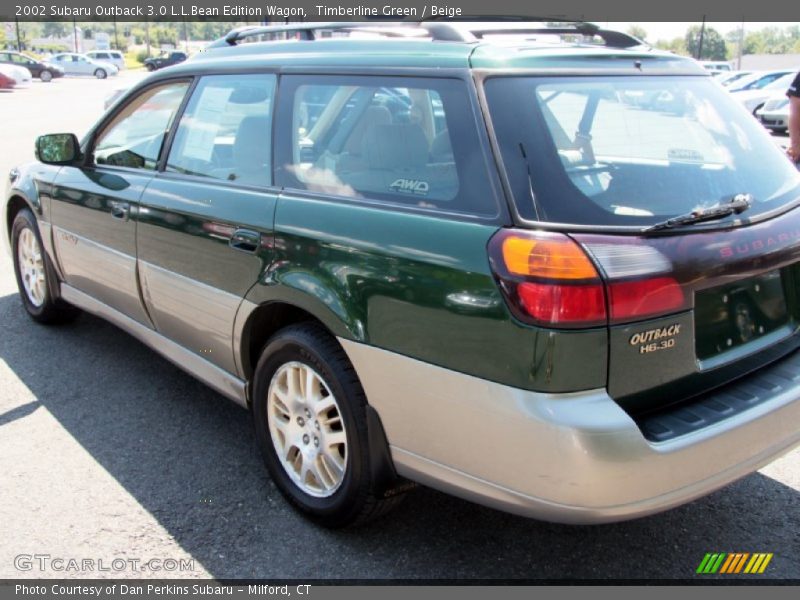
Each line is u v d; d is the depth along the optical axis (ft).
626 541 10.00
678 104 9.69
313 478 10.22
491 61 8.61
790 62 178.91
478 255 7.79
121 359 15.64
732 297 8.59
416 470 8.66
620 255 7.54
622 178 8.34
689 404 8.26
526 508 7.77
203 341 11.72
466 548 9.79
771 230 8.82
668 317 7.80
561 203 7.80
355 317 8.82
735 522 10.39
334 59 10.16
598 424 7.31
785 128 64.28
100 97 101.86
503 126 8.18
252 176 10.71
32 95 104.99
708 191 8.74
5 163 37.99
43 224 15.80
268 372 10.39
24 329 17.20
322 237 9.27
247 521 10.28
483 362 7.73
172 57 169.99
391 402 8.66
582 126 8.60
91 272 14.44
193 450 12.09
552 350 7.34
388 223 8.70
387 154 9.12
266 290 9.97
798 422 8.80
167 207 11.83
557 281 7.32
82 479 11.20
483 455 7.91
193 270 11.41
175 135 12.44
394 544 9.86
